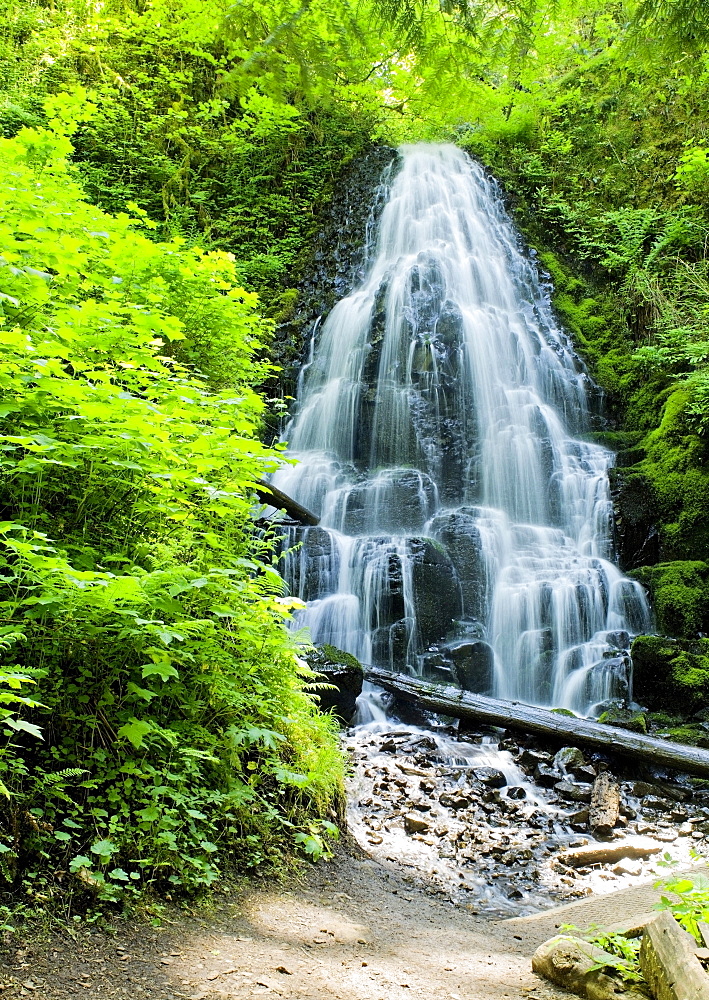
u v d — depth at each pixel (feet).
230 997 7.71
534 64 15.44
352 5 14.05
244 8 14.12
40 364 10.43
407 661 27.20
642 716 24.08
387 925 10.95
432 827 16.07
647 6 13.65
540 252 46.55
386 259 45.88
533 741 21.97
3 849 8.34
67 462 10.89
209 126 53.83
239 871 11.02
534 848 15.81
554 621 29.04
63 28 51.47
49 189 18.22
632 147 48.62
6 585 10.61
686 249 41.57
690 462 32.68
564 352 41.19
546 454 35.35
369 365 38.96
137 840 9.71
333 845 13.69
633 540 32.60
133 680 11.27
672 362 36.01
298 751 14.21
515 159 52.03
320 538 29.81
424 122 54.24
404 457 36.47
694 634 28.53
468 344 38.63
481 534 31.12
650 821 17.78
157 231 42.37
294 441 39.32
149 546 12.95
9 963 7.41
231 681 12.37
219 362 23.06
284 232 49.37
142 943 8.39
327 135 53.31
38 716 10.20
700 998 7.01
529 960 10.22
